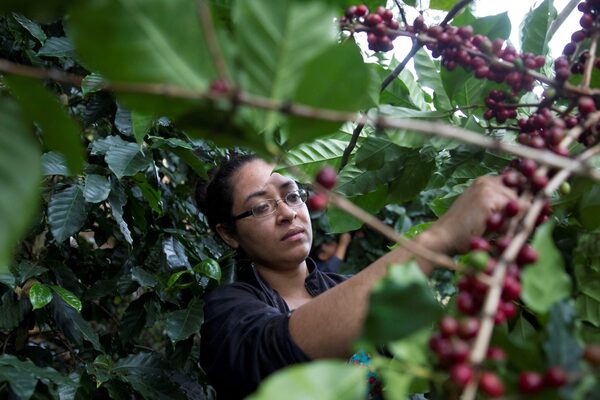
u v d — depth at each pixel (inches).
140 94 17.5
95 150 53.3
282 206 54.0
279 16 17.5
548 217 28.4
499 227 22.7
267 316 42.0
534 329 28.8
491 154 37.0
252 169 55.3
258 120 18.8
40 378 34.7
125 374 49.8
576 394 16.1
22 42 60.3
